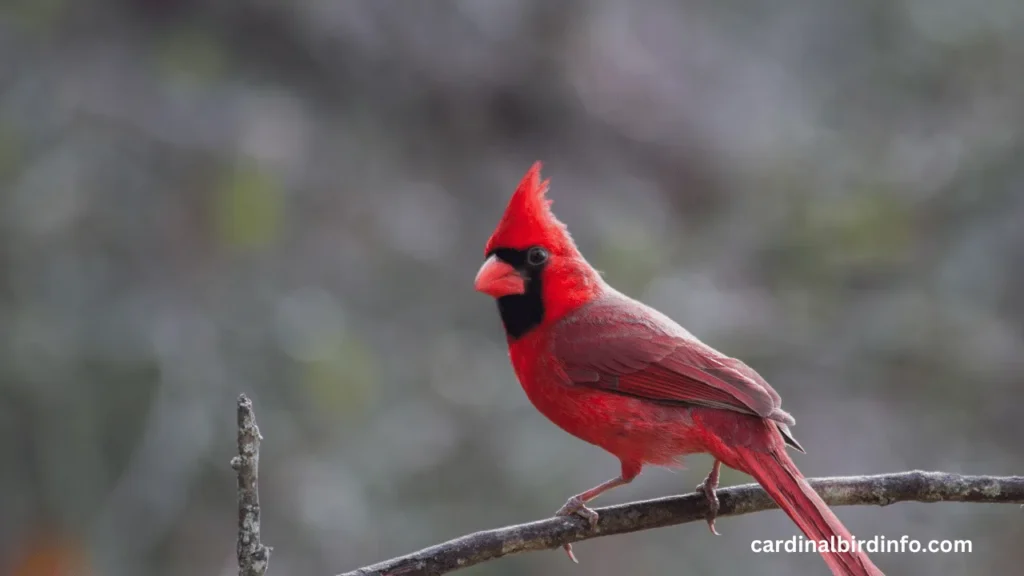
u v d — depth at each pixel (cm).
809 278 1243
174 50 1213
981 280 1192
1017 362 1186
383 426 1110
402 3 1284
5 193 1132
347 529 1057
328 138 1231
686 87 1381
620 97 1334
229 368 1107
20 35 1202
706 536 1126
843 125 1364
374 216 1214
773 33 1432
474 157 1273
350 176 1222
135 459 1075
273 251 1167
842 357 1212
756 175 1329
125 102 1195
